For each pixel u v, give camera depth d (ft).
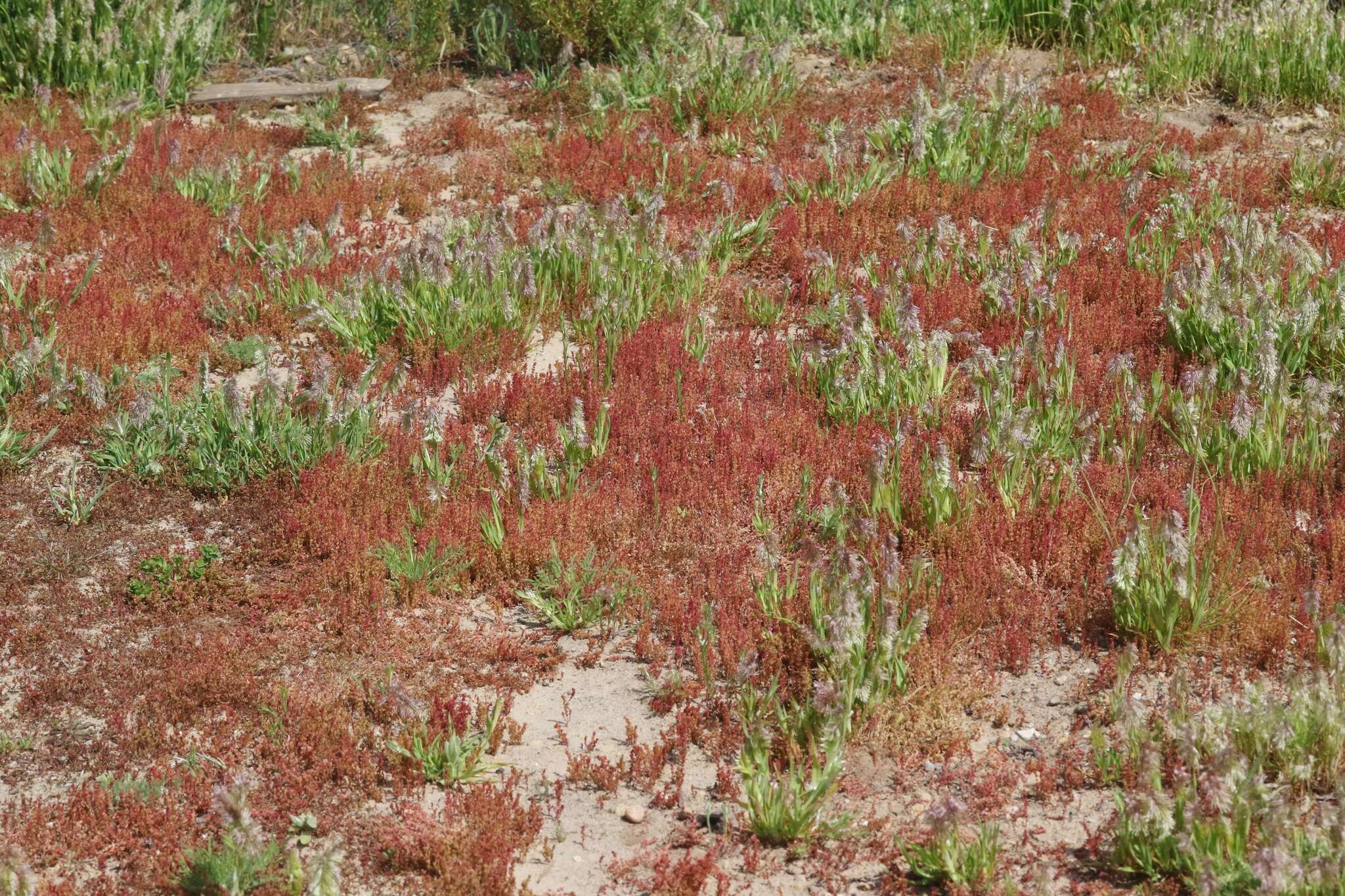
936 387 25.61
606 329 28.12
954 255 31.50
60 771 16.76
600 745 17.49
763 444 23.93
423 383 27.25
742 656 18.03
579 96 44.19
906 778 16.66
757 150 40.68
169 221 34.14
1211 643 18.76
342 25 52.06
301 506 22.03
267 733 17.26
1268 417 22.74
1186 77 44.60
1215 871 14.24
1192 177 37.11
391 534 21.52
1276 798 14.89
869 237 34.01
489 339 28.32
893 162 38.55
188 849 15.10
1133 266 31.42
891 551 18.74
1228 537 20.57
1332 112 42.75
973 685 18.04
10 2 43.73
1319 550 20.40
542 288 30.55
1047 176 37.65
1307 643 18.34
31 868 15.12
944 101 41.42
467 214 36.24
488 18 48.73
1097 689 18.15
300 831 15.78
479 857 15.05
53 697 17.99
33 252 32.40
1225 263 27.58
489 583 20.97
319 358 24.90
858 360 26.25
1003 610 19.66
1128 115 42.93
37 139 37.52
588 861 15.46
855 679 17.13
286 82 47.01
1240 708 17.20
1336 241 31.86
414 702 16.93
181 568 20.67
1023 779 16.60
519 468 22.26
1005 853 15.26
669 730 17.61
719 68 43.83
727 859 15.43
